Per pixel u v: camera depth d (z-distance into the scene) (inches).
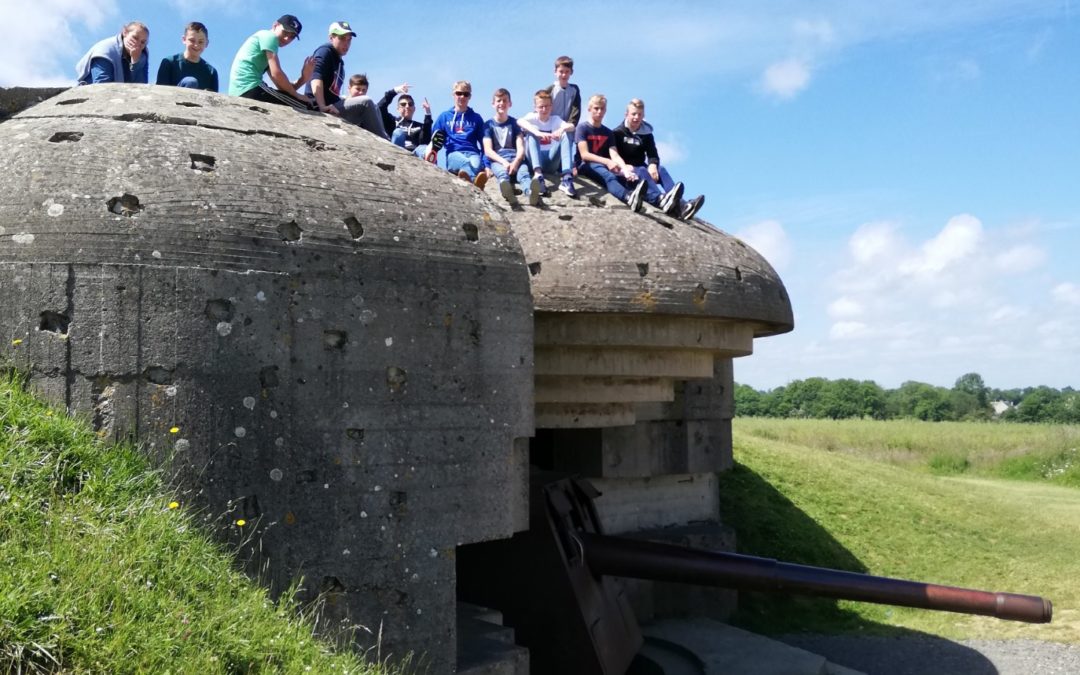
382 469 199.5
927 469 1034.7
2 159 192.2
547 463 396.2
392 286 203.5
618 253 280.5
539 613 277.1
